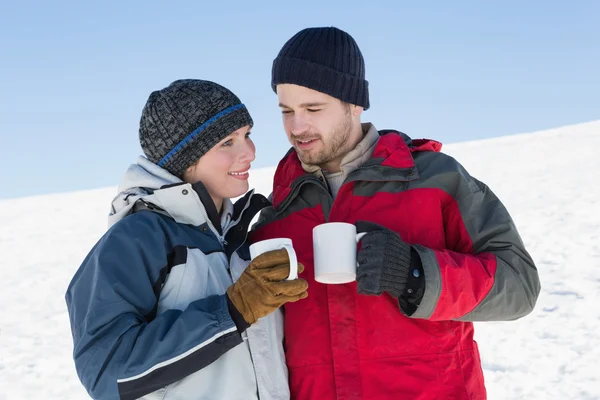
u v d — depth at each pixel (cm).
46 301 1005
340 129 204
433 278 167
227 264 186
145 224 175
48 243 1570
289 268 152
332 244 164
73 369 655
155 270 171
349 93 205
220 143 192
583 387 474
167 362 154
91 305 163
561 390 472
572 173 1684
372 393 179
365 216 195
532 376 504
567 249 950
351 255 165
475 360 188
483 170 1950
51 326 848
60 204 2227
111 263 166
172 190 181
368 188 199
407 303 170
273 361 181
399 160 196
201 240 184
